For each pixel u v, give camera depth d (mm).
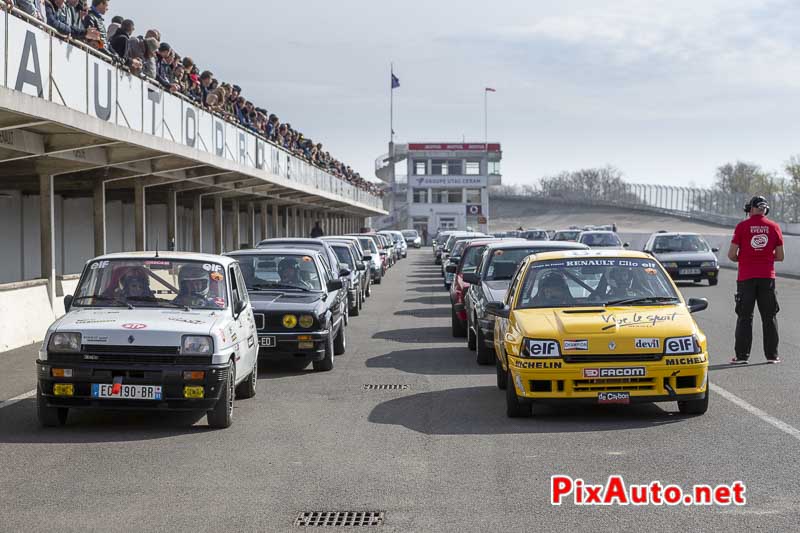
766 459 7711
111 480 7270
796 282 32844
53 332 9172
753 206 13383
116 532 5977
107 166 19891
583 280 10469
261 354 12992
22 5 13375
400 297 29016
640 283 10453
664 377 9164
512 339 9578
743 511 6312
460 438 8688
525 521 6148
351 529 6008
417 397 11031
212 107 24484
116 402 9055
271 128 34781
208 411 9258
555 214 147125
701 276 31625
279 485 7094
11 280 26891
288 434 8992
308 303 13305
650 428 9016
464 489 6930
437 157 105125
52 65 14266
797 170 113500
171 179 25438
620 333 9203
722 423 9195
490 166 106562
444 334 18281
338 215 79500
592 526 6031
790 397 10617
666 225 106125
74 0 15586
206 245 43125
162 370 9008
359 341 17141
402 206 107875
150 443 8633
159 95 19859
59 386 9008
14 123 14008
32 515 6348
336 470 7543
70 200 30766
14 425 9492
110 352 9055
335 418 9781
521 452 8078
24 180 22688
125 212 33281
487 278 15047
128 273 10258
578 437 8664
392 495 6789
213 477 7352
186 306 10016
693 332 9336
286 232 50375
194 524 6133
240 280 11141
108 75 16750
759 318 20484
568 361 9156
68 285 18547
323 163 48000
